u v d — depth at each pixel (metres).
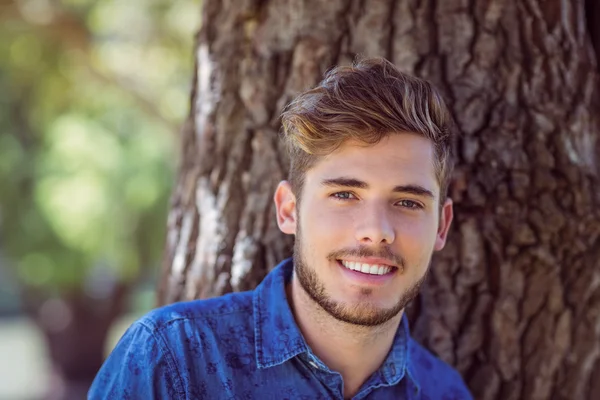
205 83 2.25
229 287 2.15
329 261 1.65
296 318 1.77
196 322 1.73
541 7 2.12
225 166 2.19
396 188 1.63
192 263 2.24
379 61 1.69
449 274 2.14
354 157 1.62
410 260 1.66
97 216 7.79
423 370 1.97
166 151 8.16
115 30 6.45
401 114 1.62
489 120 2.10
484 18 2.10
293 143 1.71
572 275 2.15
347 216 1.63
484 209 2.10
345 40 2.10
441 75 2.10
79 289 9.12
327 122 1.62
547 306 2.15
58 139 7.84
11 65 6.86
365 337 1.72
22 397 11.28
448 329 2.15
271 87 2.13
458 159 2.10
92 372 9.89
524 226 2.10
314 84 2.09
